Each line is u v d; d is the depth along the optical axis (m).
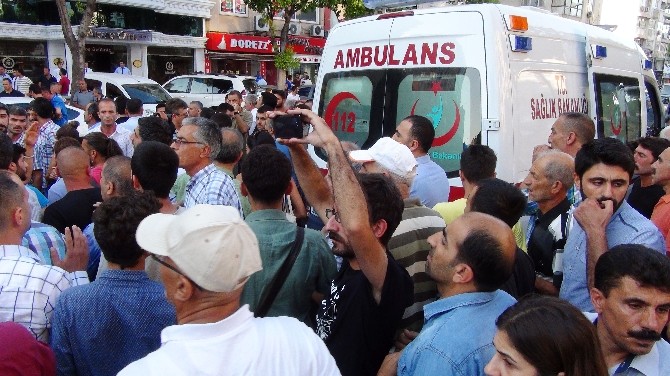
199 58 24.59
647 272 1.71
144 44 22.22
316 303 2.70
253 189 2.65
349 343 2.24
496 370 1.53
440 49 4.75
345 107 5.44
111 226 2.24
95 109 7.77
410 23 4.97
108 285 2.28
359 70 5.31
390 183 2.39
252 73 27.39
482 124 4.53
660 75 38.31
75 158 3.88
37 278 2.37
